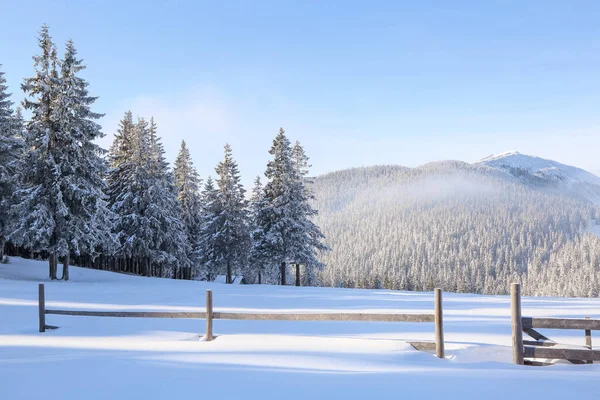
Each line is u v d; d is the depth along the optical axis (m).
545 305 18.81
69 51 32.16
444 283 172.88
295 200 43.78
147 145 44.31
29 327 11.16
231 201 48.47
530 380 4.75
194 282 37.12
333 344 7.56
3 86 38.12
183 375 4.93
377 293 27.39
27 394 4.24
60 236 31.98
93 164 33.38
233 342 8.02
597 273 170.62
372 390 4.28
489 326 11.26
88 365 5.59
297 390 4.26
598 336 9.81
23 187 33.34
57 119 31.33
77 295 21.39
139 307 16.42
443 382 4.64
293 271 61.03
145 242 42.84
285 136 44.50
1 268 36.75
